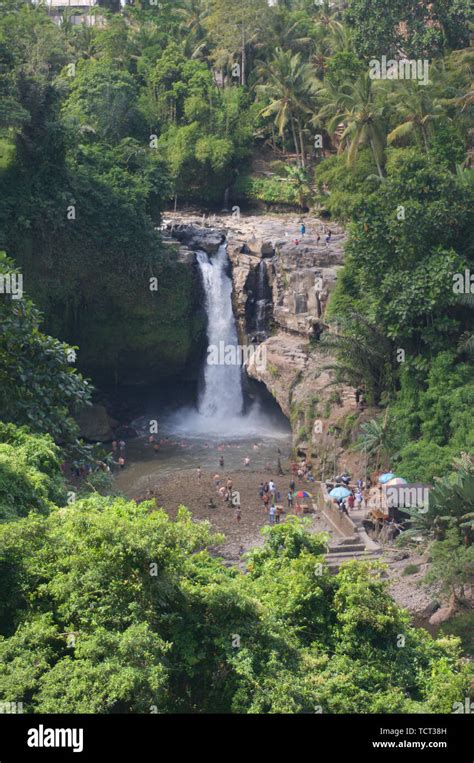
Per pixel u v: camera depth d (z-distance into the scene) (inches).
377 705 950.4
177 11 4382.4
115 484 2500.0
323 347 2425.0
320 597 1060.5
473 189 2335.1
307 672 966.4
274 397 2827.3
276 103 3624.5
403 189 2351.1
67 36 4072.3
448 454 2102.6
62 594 902.4
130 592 909.2
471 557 1635.1
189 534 964.0
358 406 2492.6
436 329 2314.2
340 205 3102.9
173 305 3038.9
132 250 2906.0
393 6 3378.4
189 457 2741.1
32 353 1445.6
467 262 2283.5
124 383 3142.2
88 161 2987.2
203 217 3563.0
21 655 860.0
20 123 2699.3
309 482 2490.2
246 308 3080.7
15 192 2748.5
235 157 3784.5
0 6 3673.7
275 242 3061.0
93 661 849.5
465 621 1560.0
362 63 3440.0
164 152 3651.6
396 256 2347.4
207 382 3157.0
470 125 2960.1
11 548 939.3
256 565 1146.0
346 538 2047.2
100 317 2989.7
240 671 905.5
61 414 1476.4
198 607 949.2
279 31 4067.4
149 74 3902.6
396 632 1054.4
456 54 3181.6
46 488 1240.8
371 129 3026.6
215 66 4163.4
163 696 895.1
